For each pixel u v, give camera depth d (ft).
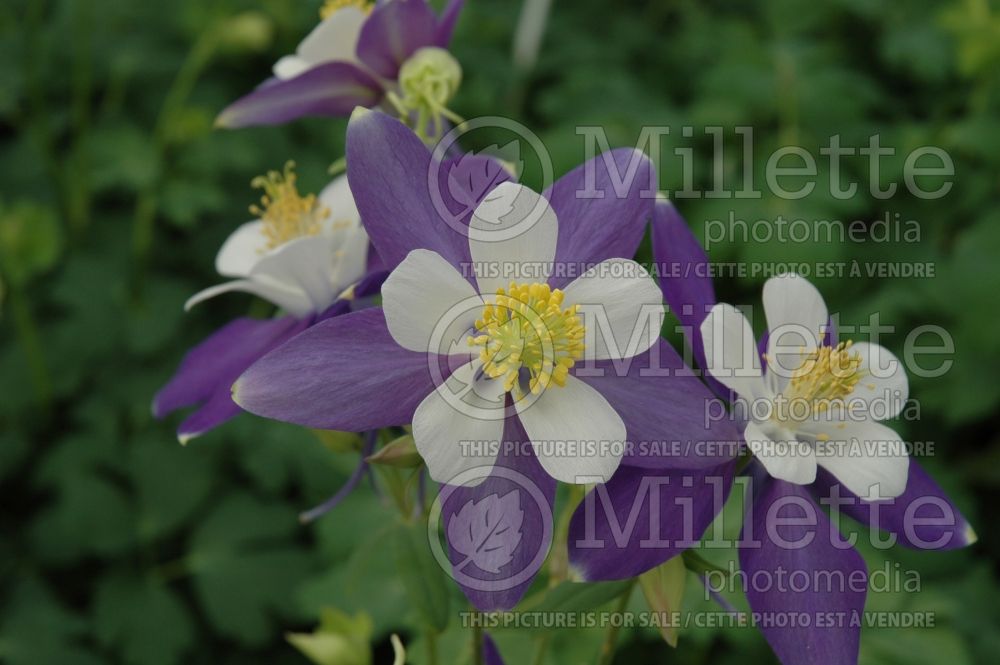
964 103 2.00
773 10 2.11
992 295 1.70
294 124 2.04
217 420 0.94
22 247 1.77
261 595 1.72
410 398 0.85
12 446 1.83
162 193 1.93
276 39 2.13
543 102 1.97
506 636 1.14
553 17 2.21
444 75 1.03
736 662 1.48
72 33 2.12
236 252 1.09
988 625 1.56
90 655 1.65
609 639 0.99
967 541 0.91
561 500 1.26
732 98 1.90
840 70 1.93
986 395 1.69
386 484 1.03
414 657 1.16
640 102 1.97
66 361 1.87
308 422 0.83
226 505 1.78
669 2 2.31
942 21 1.88
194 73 2.02
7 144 2.11
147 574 1.75
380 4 1.00
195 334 1.94
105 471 1.80
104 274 1.94
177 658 1.68
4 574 1.75
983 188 1.82
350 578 1.02
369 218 0.87
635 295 0.85
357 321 0.85
